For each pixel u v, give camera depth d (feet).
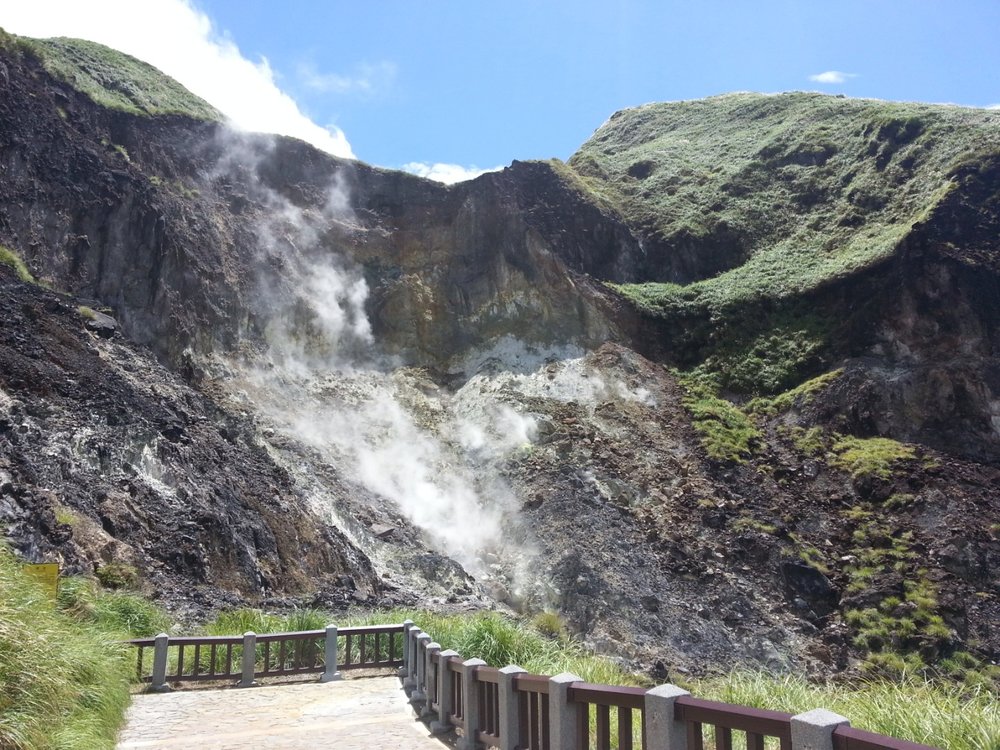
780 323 115.14
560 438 94.12
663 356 115.75
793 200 139.23
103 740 25.49
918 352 104.42
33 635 26.16
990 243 111.55
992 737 21.17
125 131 109.70
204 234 105.70
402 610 58.49
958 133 130.21
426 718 31.14
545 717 21.53
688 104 204.74
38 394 64.90
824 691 33.58
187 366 91.25
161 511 61.26
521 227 123.75
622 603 71.31
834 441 96.84
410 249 123.54
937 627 70.28
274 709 33.73
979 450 94.12
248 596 59.77
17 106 98.07
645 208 143.74
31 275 86.17
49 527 51.62
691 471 91.04
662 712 16.62
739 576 77.10
